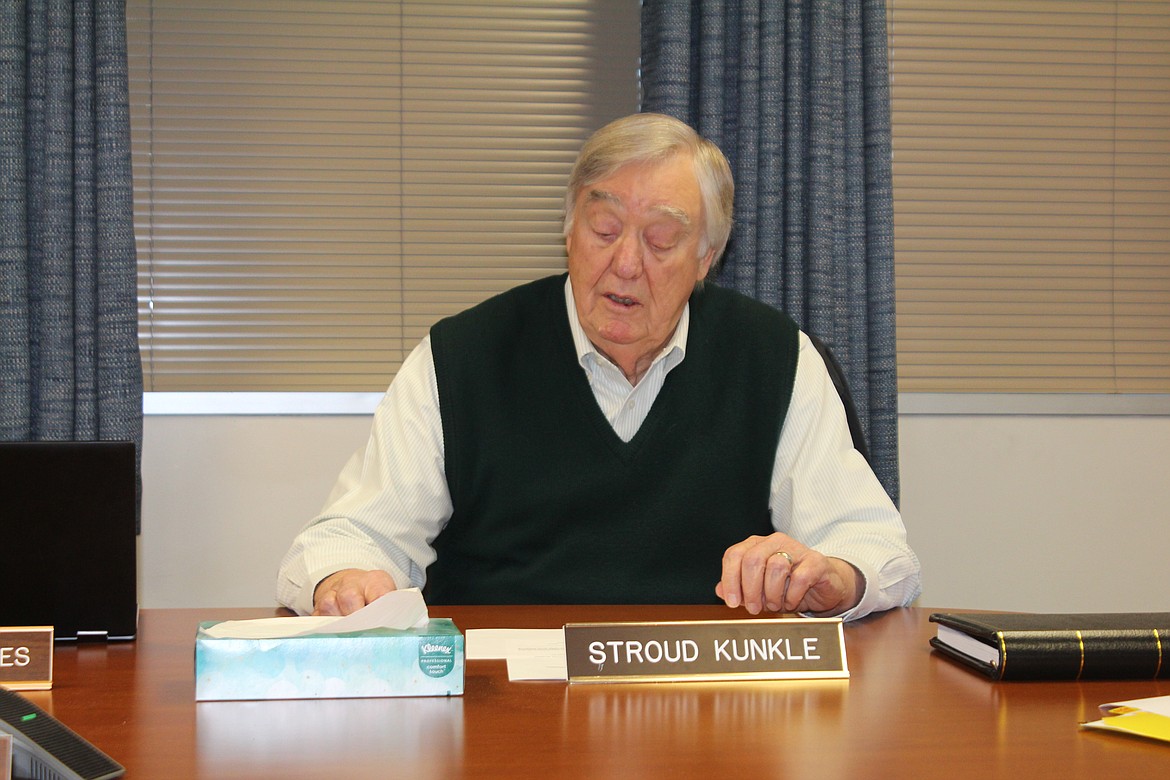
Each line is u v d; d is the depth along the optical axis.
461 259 2.76
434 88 2.76
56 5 2.31
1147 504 2.87
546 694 0.90
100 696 0.90
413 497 1.55
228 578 2.57
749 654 0.98
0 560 1.10
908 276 2.88
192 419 2.57
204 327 2.67
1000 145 2.90
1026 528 2.82
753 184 2.51
